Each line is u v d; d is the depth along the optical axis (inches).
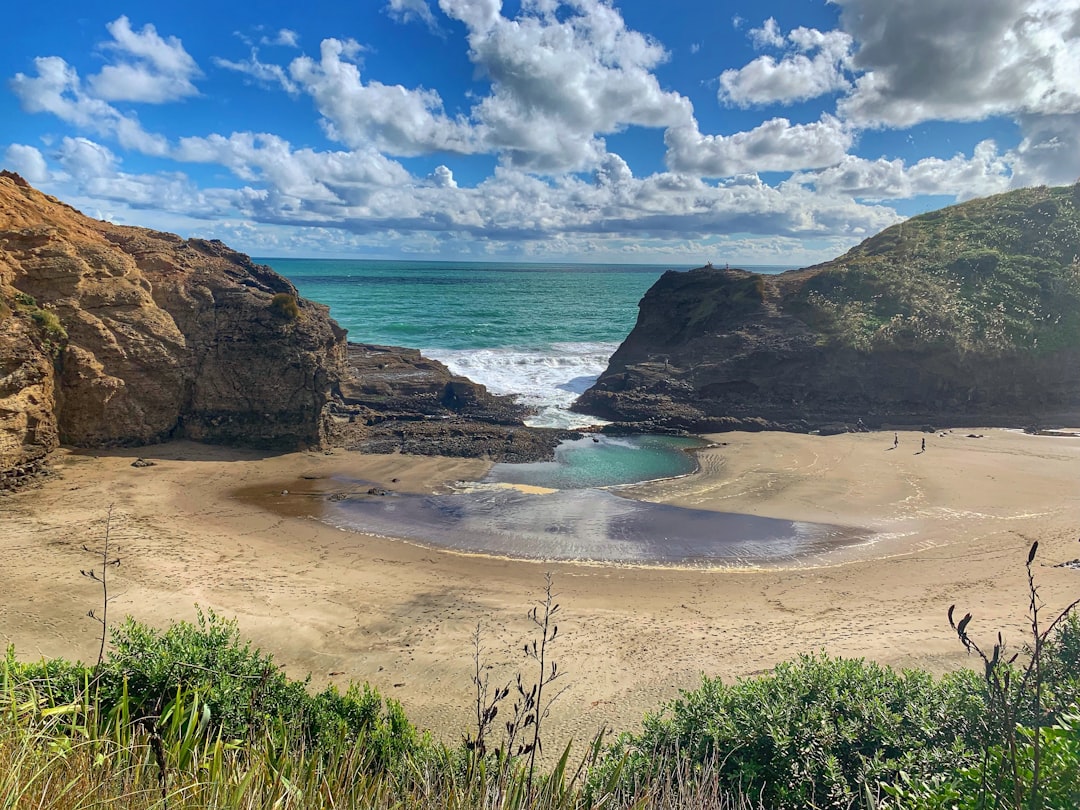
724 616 706.8
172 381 1358.3
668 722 382.3
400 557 883.4
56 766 165.3
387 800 183.5
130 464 1221.7
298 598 735.1
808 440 1563.7
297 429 1408.7
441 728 497.7
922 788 218.5
